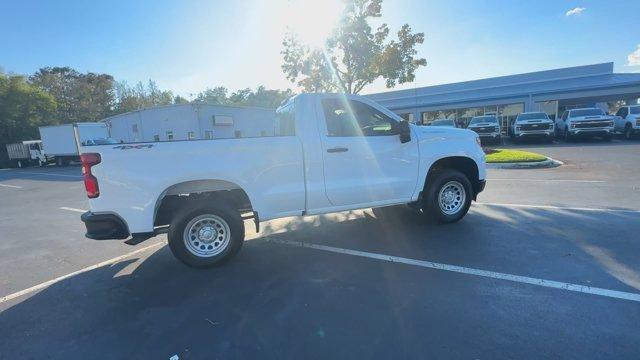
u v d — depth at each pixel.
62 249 6.19
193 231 4.70
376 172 5.41
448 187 6.02
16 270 5.23
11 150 37.53
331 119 5.20
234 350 2.98
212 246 4.77
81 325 3.54
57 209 10.50
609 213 6.28
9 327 3.56
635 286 3.69
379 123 5.59
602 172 10.82
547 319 3.19
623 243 4.84
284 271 4.57
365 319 3.35
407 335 3.06
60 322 3.61
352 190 5.28
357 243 5.48
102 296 4.15
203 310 3.68
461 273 4.21
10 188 17.59
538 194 8.16
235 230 4.75
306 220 6.98
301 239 5.83
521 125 22.19
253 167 4.75
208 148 4.57
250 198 4.79
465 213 6.14
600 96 31.11
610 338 2.88
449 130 6.01
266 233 6.29
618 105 49.16
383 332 3.13
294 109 5.06
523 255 4.62
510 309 3.38
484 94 38.19
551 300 3.50
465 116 35.31
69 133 31.44
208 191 4.99
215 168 4.59
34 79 63.94
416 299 3.67
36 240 6.94
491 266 4.35
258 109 31.36
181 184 4.73
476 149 6.16
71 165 33.72
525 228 5.69
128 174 4.38
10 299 4.23
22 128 48.31
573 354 2.71
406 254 4.91
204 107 28.12
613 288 3.67
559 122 24.20
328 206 5.22
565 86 33.75
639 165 11.76
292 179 4.96
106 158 4.33
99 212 4.39
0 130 46.91
